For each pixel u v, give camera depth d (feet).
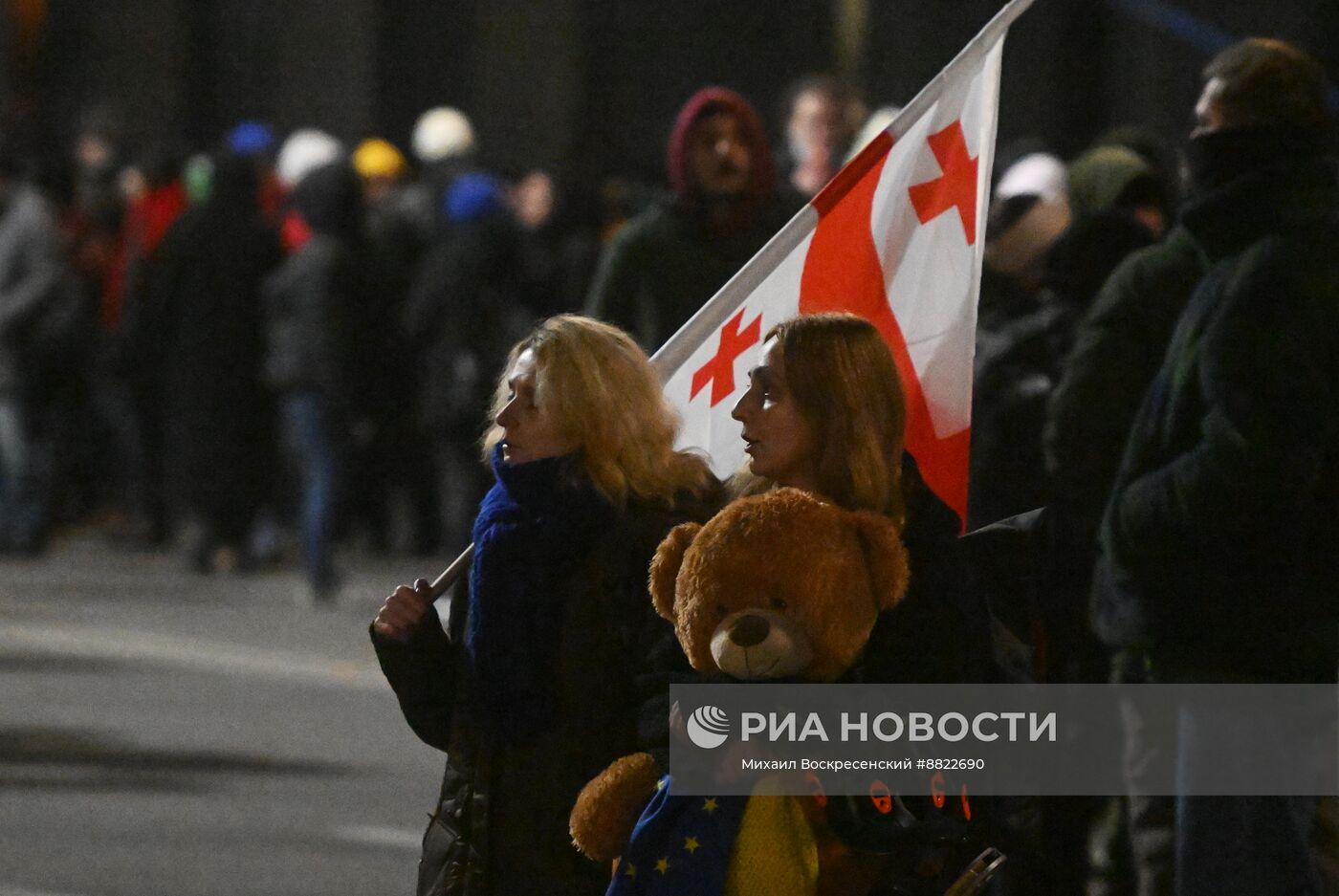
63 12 200.34
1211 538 41.01
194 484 125.80
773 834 33.32
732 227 65.46
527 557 37.40
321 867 61.57
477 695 37.60
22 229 129.90
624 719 37.06
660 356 40.88
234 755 76.84
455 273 122.42
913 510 34.91
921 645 34.04
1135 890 47.62
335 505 115.14
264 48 208.03
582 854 37.14
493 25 218.38
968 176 40.16
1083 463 47.29
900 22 212.02
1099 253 54.70
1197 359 41.55
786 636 32.55
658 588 34.22
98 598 115.24
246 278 123.85
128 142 201.67
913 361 40.22
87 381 132.36
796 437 34.35
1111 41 210.79
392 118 215.10
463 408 123.03
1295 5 204.95
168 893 58.39
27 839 64.08
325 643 101.86
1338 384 40.88
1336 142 46.47
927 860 33.94
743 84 228.02
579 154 221.25
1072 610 47.52
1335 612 41.50
